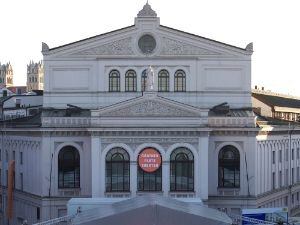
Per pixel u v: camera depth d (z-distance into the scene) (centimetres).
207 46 8781
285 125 10031
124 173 8112
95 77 8788
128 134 8056
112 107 8019
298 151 10912
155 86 8769
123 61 8769
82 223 4019
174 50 8781
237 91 8806
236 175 8494
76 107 8662
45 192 8419
